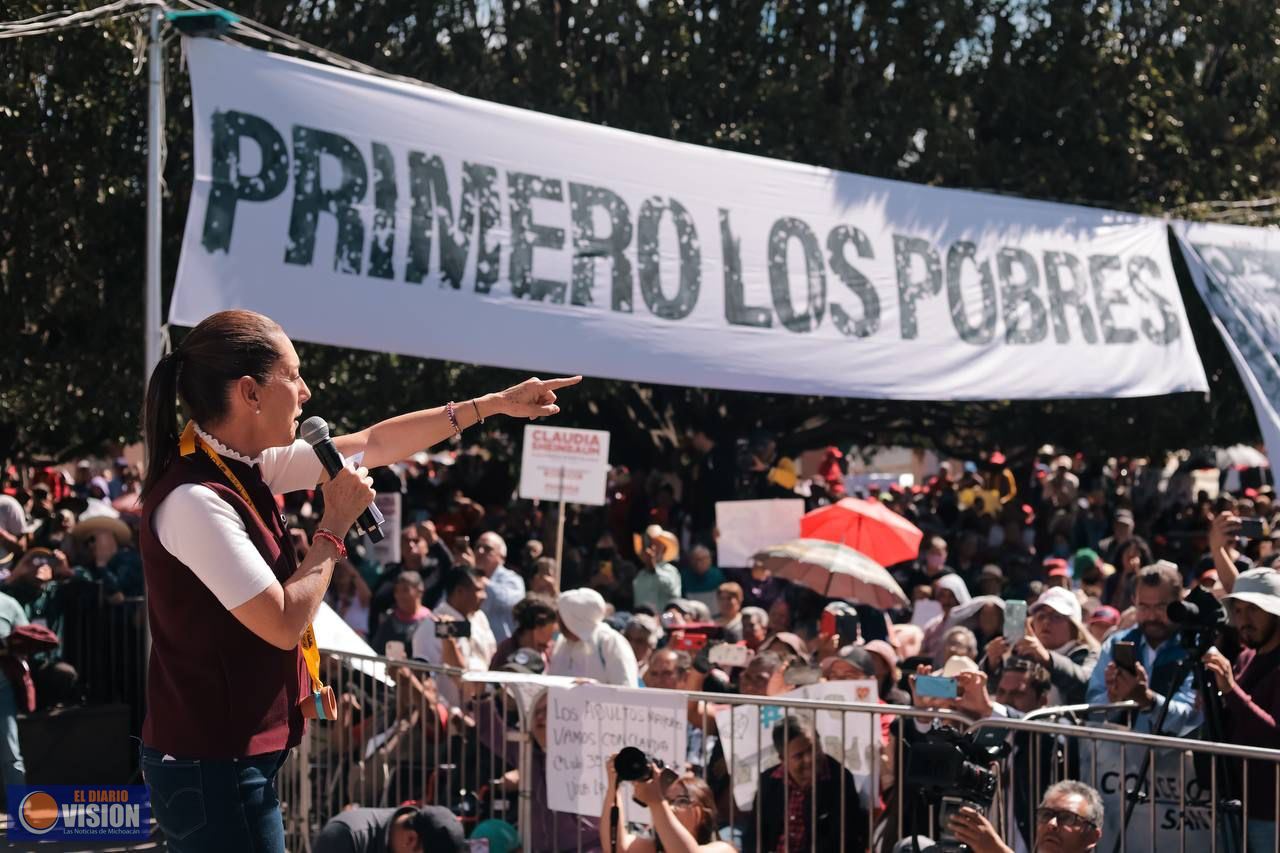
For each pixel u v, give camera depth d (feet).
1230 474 83.25
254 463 7.81
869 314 36.52
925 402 59.47
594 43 51.44
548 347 31.71
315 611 7.42
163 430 7.64
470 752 21.81
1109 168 53.67
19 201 43.29
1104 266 40.42
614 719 19.63
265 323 7.77
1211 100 54.65
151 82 27.40
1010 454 67.00
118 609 32.14
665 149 33.94
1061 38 53.72
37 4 39.27
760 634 29.45
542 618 26.03
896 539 35.65
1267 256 43.14
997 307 38.47
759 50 52.54
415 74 49.98
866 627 31.86
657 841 17.97
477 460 61.82
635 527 51.96
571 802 19.88
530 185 31.86
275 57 28.86
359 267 29.32
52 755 28.86
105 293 45.68
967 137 51.98
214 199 27.76
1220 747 16.15
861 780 19.17
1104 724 18.94
